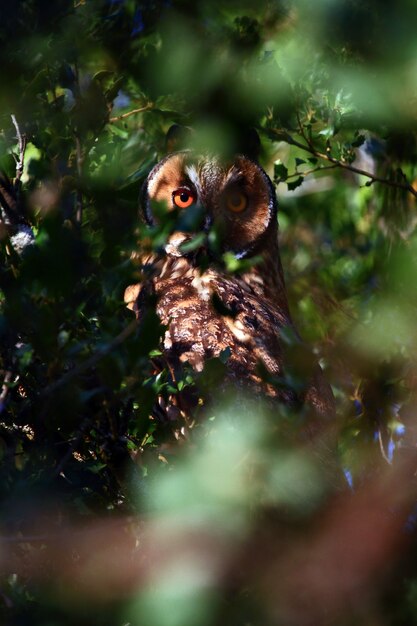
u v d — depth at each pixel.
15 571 6.81
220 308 7.41
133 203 8.59
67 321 6.50
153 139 13.01
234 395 7.44
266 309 12.50
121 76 9.64
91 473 7.39
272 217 13.73
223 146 10.42
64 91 8.91
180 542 6.75
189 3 10.54
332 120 10.79
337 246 14.25
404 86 10.67
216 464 5.97
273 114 10.77
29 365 7.00
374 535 7.85
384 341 11.89
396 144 13.88
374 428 11.68
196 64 10.30
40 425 6.98
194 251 12.59
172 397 8.64
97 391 6.45
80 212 8.00
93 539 6.96
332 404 11.48
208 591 6.24
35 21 8.14
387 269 12.34
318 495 7.91
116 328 6.43
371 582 7.61
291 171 14.45
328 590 7.41
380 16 10.42
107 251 6.34
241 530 6.25
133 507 7.34
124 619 6.47
